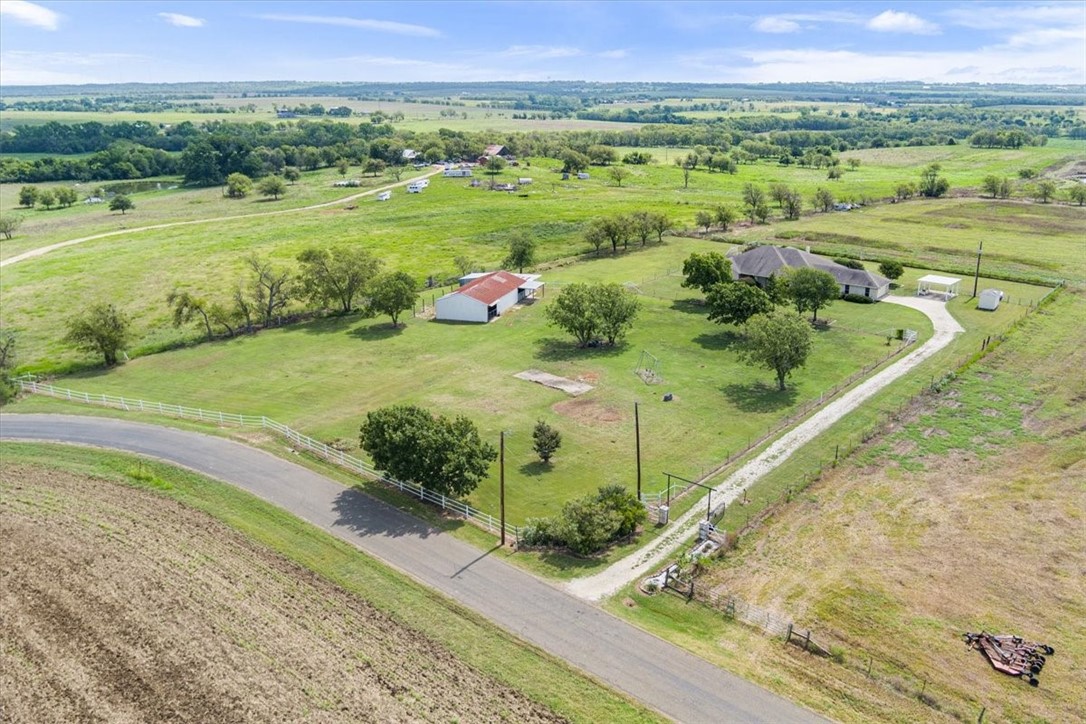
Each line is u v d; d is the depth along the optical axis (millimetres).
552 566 43094
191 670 34312
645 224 127750
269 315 92750
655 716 31781
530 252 112625
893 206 163500
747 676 34219
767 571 42219
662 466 55031
